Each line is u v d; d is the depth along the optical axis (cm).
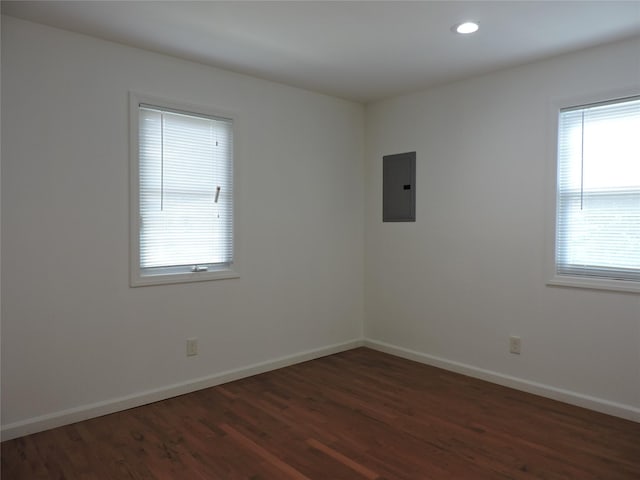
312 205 421
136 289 314
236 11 254
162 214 329
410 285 425
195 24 272
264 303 388
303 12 256
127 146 307
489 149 362
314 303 426
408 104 422
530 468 236
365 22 269
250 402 322
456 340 389
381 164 448
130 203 309
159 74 321
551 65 326
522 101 342
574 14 257
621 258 300
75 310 289
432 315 407
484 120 365
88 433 273
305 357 418
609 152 303
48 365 280
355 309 463
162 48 311
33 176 272
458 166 384
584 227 316
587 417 297
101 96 296
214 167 354
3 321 265
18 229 268
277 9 252
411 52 316
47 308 279
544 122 330
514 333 350
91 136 293
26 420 273
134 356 314
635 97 290
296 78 377
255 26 275
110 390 304
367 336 466
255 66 347
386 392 341
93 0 242
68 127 284
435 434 274
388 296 445
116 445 259
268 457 247
